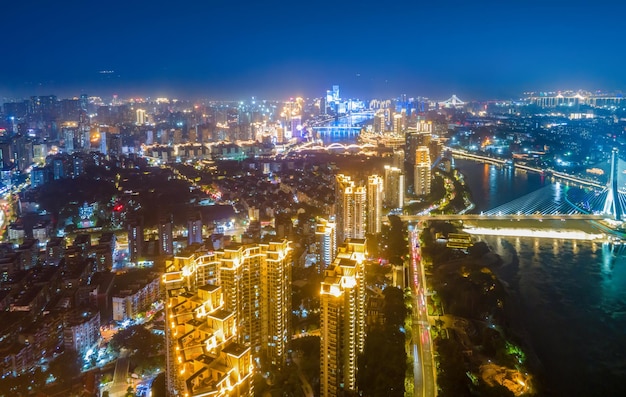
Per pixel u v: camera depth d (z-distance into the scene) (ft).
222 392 462.19
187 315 606.14
